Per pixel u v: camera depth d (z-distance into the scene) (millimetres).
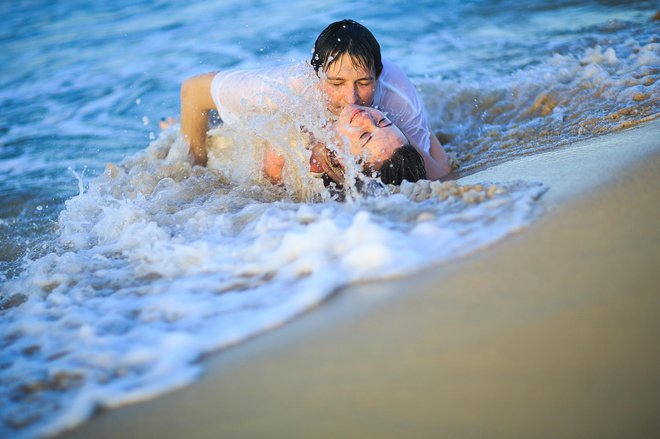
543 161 5438
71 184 7547
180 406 2939
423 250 3850
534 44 10086
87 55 12742
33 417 3020
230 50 11859
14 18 15977
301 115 6094
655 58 7785
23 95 10977
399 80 6727
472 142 7059
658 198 4027
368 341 3152
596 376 2809
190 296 3902
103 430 2873
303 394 2891
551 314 3156
